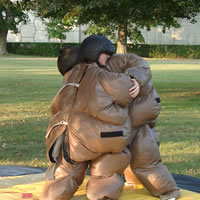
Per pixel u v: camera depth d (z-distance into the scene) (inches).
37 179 199.8
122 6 578.9
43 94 658.2
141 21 655.8
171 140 339.9
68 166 158.2
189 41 2202.3
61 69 172.2
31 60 1733.5
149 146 166.7
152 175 166.1
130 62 166.7
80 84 159.9
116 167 158.2
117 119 153.1
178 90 724.0
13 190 178.5
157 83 848.3
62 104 162.1
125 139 154.3
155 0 575.5
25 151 302.8
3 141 332.5
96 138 152.4
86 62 165.3
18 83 827.4
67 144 157.9
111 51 167.0
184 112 487.8
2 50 2101.4
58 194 155.2
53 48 2172.7
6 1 684.7
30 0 642.2
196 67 1396.4
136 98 166.4
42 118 439.5
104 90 155.2
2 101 570.9
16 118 437.4
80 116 155.3
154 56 2171.5
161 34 2207.2
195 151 305.1
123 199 165.5
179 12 607.5
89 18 643.5
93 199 155.9
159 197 167.9
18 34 2229.3
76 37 2201.0
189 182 205.2
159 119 437.4
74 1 561.3
